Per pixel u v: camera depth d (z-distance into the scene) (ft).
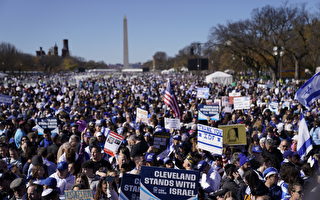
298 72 200.03
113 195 20.03
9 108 65.05
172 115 53.83
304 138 29.37
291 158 26.71
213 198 21.06
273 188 19.54
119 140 30.07
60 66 586.45
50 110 53.42
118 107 62.64
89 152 29.25
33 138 34.17
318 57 194.18
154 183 16.58
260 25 203.62
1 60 379.96
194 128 42.60
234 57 246.88
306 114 48.70
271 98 81.20
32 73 434.30
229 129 32.04
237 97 56.34
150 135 34.94
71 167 23.36
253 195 17.69
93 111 58.34
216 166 27.76
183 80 219.00
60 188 21.88
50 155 26.81
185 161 23.00
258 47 201.05
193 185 16.38
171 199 16.49
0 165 21.97
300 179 19.11
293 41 199.21
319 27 186.70
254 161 25.32
